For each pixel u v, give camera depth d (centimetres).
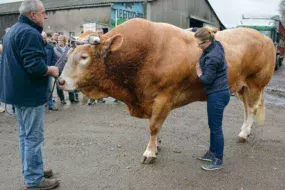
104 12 1914
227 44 458
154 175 390
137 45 379
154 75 391
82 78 374
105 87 395
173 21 2314
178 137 531
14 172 391
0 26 2811
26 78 301
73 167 407
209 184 369
